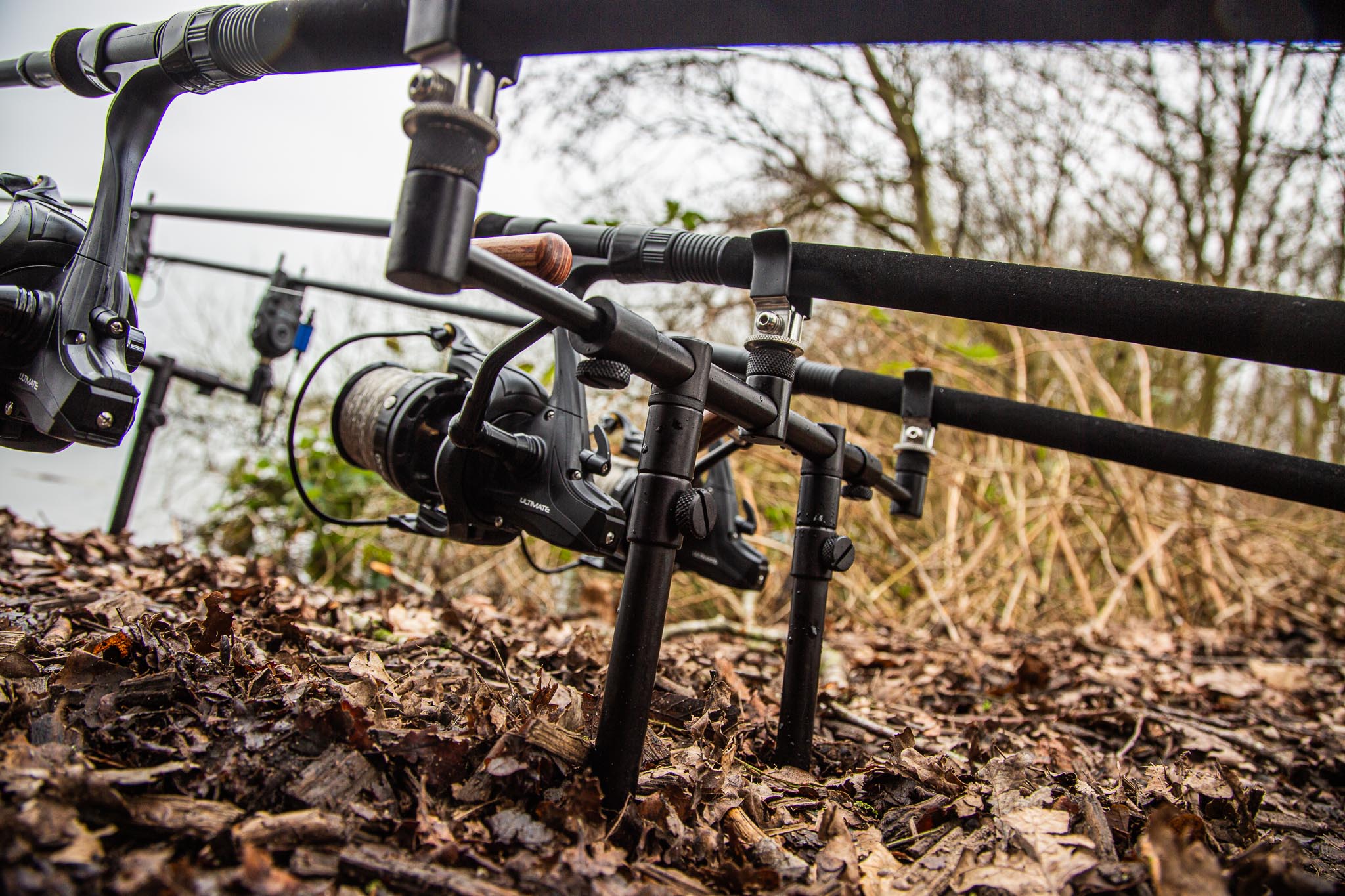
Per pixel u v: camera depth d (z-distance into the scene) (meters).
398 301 2.54
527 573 4.80
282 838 1.00
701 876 1.11
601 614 3.95
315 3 1.11
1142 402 5.29
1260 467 1.75
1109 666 3.52
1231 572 5.00
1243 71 6.07
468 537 1.68
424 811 1.10
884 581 5.05
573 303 1.04
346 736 1.19
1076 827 1.31
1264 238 6.61
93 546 2.89
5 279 1.35
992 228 7.16
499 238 1.27
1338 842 1.59
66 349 1.30
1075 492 5.23
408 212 0.91
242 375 5.64
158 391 3.02
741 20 0.94
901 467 1.97
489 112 0.98
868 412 5.46
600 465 1.55
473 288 0.98
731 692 2.01
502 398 1.60
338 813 1.07
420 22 0.95
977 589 5.05
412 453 1.73
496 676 1.87
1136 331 1.21
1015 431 1.94
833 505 1.59
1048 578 5.05
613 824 1.12
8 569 2.36
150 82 1.35
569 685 1.93
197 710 1.25
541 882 1.00
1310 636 4.68
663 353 1.10
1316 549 5.68
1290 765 2.17
